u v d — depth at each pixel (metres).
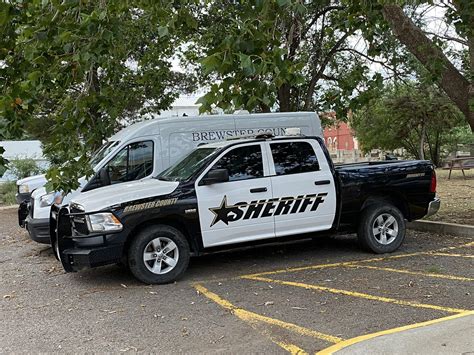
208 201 7.53
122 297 6.71
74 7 5.61
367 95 9.79
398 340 4.43
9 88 5.88
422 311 5.56
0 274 8.52
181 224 7.51
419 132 27.67
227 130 10.41
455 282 6.64
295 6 4.29
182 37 15.91
